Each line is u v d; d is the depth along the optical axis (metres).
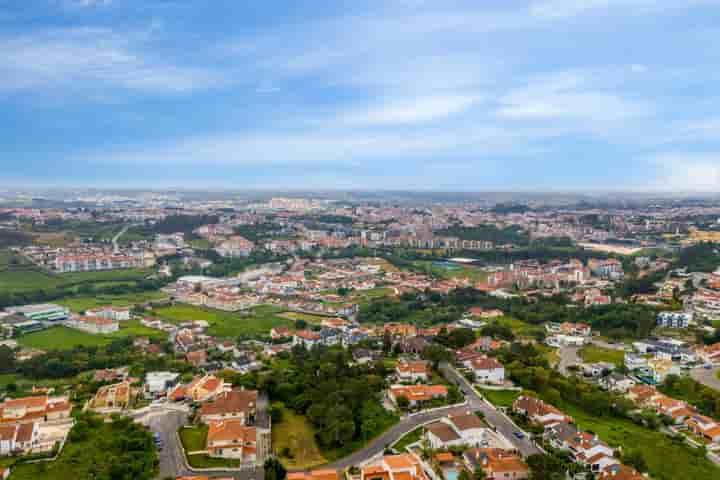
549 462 184.25
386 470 182.00
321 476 180.12
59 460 196.25
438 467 191.38
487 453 195.75
